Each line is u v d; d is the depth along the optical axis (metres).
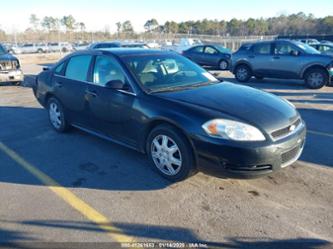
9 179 4.00
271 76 11.66
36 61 24.84
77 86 5.01
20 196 3.58
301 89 10.55
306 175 3.97
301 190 3.63
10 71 11.55
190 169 3.61
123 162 4.43
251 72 12.13
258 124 3.33
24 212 3.26
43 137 5.54
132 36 71.88
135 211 3.27
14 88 11.32
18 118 6.86
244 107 3.60
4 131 5.94
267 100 3.92
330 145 5.00
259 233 2.89
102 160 4.51
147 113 3.85
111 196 3.56
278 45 11.42
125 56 4.50
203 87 4.25
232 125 3.29
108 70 4.54
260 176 3.35
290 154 3.53
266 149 3.24
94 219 3.14
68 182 3.90
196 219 3.12
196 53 17.53
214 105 3.62
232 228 2.97
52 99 5.73
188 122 3.46
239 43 36.59
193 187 3.73
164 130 3.71
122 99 4.19
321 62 10.33
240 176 3.33
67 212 3.26
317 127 6.01
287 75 11.20
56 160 4.55
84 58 5.02
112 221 3.11
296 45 11.04
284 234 2.87
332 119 6.61
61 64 5.55
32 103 8.45
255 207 3.30
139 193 3.61
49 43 52.38
